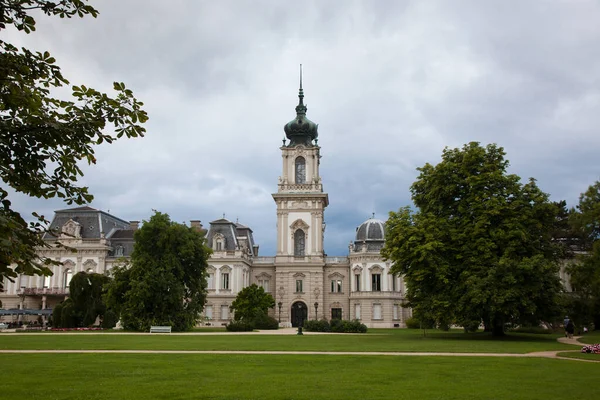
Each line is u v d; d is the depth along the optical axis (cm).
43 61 1220
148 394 1716
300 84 11262
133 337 5006
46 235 10331
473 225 5100
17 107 1154
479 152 5341
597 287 5484
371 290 10175
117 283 6894
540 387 1897
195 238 7194
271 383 1966
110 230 10938
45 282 10156
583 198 5394
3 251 1014
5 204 1143
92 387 1853
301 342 4375
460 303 4847
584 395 1739
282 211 10525
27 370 2309
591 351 3244
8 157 1168
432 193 5438
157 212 7081
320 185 10600
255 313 8125
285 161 10769
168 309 6769
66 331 6562
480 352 3391
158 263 6838
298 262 10325
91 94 1254
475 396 1709
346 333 6638
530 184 5228
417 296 5212
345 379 2075
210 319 10169
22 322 8862
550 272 4784
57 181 1259
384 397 1684
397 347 3784
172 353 3206
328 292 10556
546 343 4303
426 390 1820
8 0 1148
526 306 4644
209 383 1959
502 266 4659
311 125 10881
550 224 5166
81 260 10262
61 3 1209
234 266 10319
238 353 3231
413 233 5147
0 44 1199
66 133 1191
